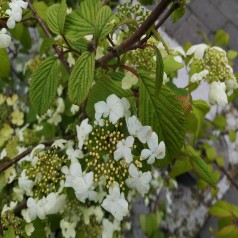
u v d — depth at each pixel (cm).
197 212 58
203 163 29
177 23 65
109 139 24
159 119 24
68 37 24
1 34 25
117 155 23
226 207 42
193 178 58
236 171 60
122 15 25
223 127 54
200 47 31
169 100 23
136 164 23
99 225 34
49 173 26
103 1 35
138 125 23
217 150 59
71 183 24
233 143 61
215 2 70
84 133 24
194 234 57
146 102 23
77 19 24
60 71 36
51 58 25
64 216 32
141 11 25
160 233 53
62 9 23
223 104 30
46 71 25
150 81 23
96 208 33
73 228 32
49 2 41
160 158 23
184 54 34
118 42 28
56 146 28
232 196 59
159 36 22
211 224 58
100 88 25
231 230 41
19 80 47
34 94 25
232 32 69
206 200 59
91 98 25
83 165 25
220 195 59
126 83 25
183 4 22
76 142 29
